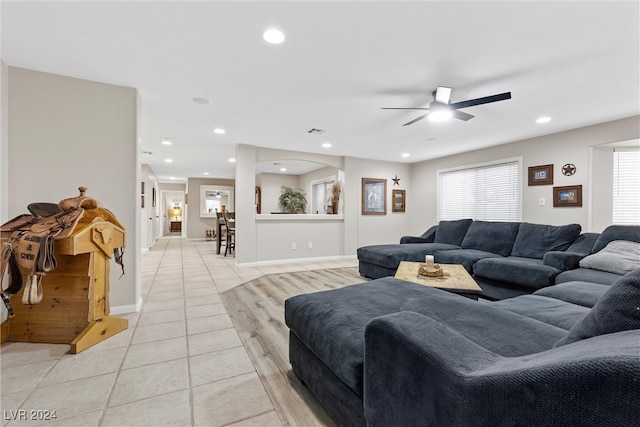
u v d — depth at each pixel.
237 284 3.91
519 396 0.60
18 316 2.11
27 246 1.81
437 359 0.80
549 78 2.49
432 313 1.44
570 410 0.52
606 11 1.67
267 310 2.86
